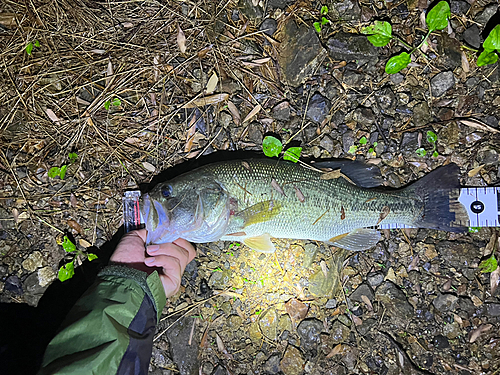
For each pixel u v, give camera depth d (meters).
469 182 0.59
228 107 0.59
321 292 0.58
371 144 0.59
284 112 0.59
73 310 0.41
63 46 0.59
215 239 0.54
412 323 0.58
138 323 0.43
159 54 0.59
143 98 0.59
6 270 0.57
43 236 0.58
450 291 0.58
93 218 0.58
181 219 0.51
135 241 0.51
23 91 0.58
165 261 0.51
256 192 0.53
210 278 0.58
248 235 0.54
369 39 0.57
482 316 0.58
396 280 0.59
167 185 0.51
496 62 0.58
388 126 0.59
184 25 0.59
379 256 0.59
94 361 0.37
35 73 0.59
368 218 0.56
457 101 0.59
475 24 0.59
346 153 0.59
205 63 0.59
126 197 0.58
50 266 0.58
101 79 0.59
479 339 0.57
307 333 0.57
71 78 0.59
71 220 0.58
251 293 0.58
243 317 0.58
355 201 0.55
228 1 0.59
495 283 0.57
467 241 0.59
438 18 0.56
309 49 0.58
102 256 0.58
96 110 0.59
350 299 0.58
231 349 0.58
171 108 0.59
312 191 0.54
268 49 0.60
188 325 0.57
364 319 0.58
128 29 0.60
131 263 0.50
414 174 0.59
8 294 0.57
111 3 0.60
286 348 0.57
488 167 0.59
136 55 0.59
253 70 0.60
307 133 0.59
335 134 0.59
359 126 0.59
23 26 0.59
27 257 0.57
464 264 0.58
